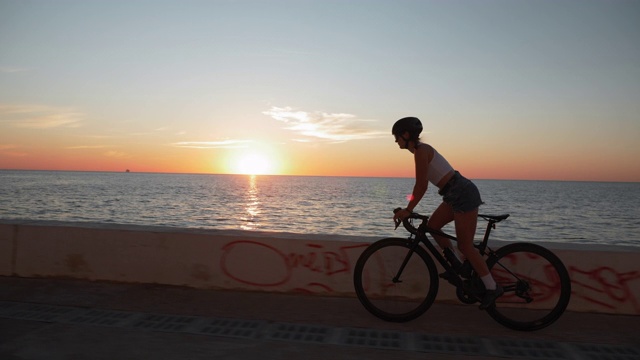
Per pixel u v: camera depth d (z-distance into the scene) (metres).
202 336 3.45
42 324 3.64
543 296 3.95
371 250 3.98
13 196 69.44
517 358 3.13
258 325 3.69
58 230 4.77
